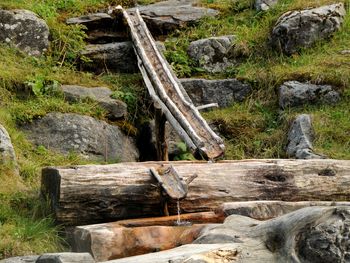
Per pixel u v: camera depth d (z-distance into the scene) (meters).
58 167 7.16
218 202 7.37
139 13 11.55
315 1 11.41
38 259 5.31
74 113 9.55
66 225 7.11
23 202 7.70
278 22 11.14
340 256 5.15
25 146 9.02
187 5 12.23
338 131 9.51
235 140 9.94
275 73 10.52
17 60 10.42
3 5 10.75
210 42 11.21
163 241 6.45
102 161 9.39
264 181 7.54
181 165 7.48
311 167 7.71
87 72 10.85
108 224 6.80
